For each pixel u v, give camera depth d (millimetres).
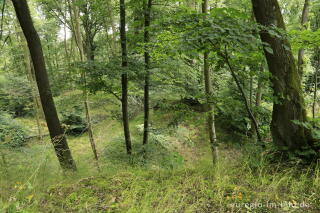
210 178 2500
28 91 10305
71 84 5035
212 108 4582
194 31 2277
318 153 2445
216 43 2445
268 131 3732
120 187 2402
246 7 5914
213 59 3090
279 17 2541
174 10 5105
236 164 2818
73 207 2051
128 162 4875
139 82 5461
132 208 1900
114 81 5520
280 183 2236
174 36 2998
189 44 2287
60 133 4797
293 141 2557
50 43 16141
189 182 2395
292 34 3014
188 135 7980
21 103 10016
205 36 2186
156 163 4656
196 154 7152
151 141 6922
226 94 5816
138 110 10125
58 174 3340
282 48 2494
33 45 4453
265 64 3021
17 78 9797
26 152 4047
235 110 3213
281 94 2535
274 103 2713
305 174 2279
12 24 8734
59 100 5438
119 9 5453
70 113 9070
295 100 2537
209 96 3408
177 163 4312
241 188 2191
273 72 2592
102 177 2766
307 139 2533
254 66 2967
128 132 5684
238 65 3057
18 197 2006
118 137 6969
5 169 3047
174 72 5605
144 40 4965
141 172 2859
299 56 5773
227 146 5188
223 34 2180
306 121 2592
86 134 9047
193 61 7188
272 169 2506
